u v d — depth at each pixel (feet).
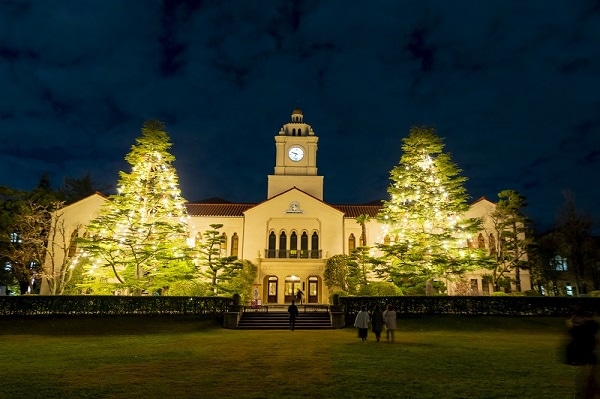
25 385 36.78
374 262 109.19
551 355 52.19
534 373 40.98
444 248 105.91
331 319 91.30
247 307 105.29
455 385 36.01
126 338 73.72
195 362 48.03
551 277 148.77
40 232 125.39
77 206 133.59
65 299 92.12
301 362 47.57
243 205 157.79
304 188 165.78
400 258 108.37
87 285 104.06
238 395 33.06
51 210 130.00
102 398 32.55
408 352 54.65
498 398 32.04
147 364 46.93
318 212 145.59
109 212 106.22
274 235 144.56
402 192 113.70
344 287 127.44
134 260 103.35
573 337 27.22
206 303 99.04
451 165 111.75
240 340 69.51
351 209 155.43
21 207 118.73
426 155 114.73
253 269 134.92
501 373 40.98
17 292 132.67
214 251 113.50
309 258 139.33
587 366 26.45
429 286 106.73
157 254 102.99
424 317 94.63
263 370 42.96
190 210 149.79
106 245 102.01
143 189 109.40
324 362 47.42
